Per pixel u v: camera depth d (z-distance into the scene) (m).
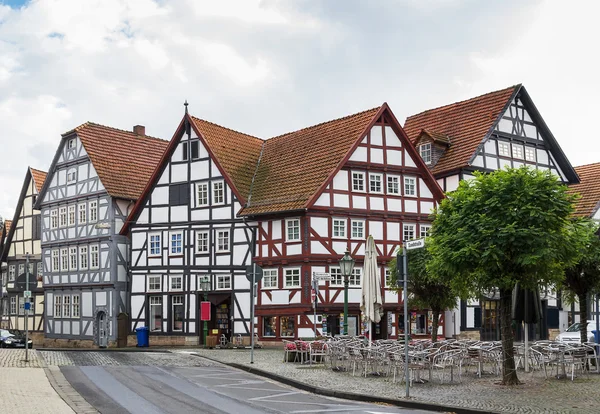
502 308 17.83
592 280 20.55
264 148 42.38
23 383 17.72
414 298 26.92
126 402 14.93
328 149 36.88
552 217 16.38
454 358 20.39
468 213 17.42
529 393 16.05
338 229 34.97
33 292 50.38
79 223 44.22
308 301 33.66
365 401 15.88
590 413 13.22
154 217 39.97
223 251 37.44
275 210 34.91
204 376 20.66
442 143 41.41
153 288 39.59
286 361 25.00
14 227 53.69
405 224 36.97
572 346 19.39
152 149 47.59
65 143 46.16
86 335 42.94
